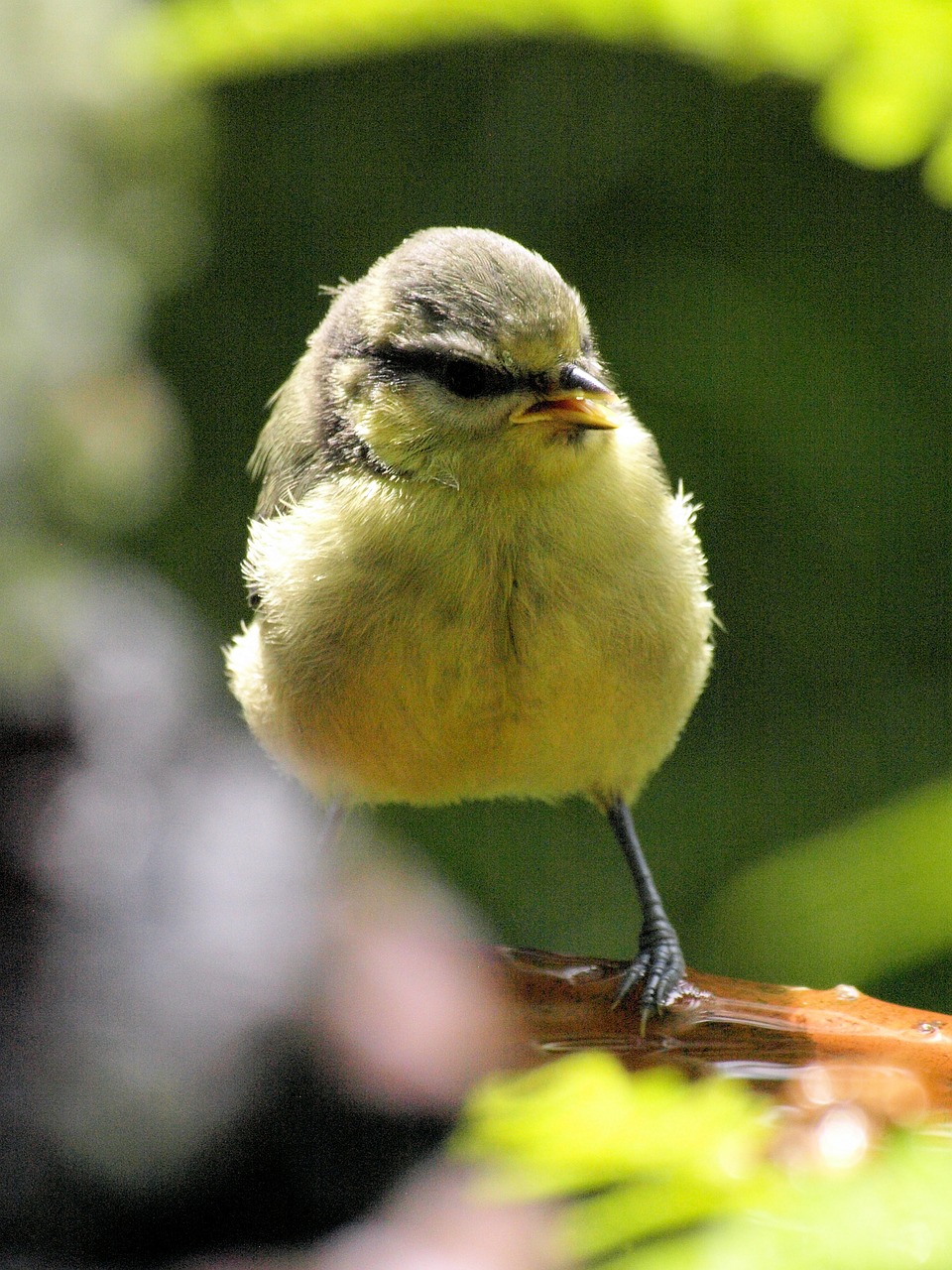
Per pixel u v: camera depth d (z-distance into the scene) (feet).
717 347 43.27
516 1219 9.92
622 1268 7.97
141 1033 14.15
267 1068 13.88
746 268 45.27
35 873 14.87
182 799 15.96
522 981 19.02
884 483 43.34
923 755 43.01
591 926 42.65
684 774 44.45
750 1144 8.57
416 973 11.94
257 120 50.65
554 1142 8.55
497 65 48.98
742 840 42.60
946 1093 14.30
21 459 18.83
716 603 46.29
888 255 45.32
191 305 49.80
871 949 13.14
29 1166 14.14
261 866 14.70
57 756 16.31
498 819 45.03
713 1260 7.57
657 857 43.06
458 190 49.34
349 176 50.75
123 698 17.47
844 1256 7.31
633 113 47.50
